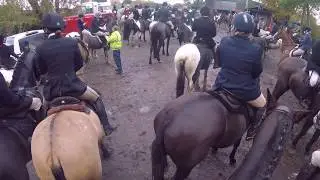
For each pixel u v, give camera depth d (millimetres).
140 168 6547
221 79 4914
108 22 23062
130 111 9203
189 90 8445
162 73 13203
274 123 4164
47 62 4473
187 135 4215
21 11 19922
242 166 3861
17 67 4785
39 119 4695
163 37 14562
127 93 10703
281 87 8266
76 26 18766
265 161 3857
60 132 3754
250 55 4691
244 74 4773
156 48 14789
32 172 6352
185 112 4363
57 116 4031
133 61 15445
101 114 5090
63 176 3604
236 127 4801
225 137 4746
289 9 26172
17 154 3990
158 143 4359
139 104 9742
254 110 5055
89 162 3748
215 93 4801
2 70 6227
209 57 8703
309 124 7137
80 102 4477
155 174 4371
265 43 16656
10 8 19062
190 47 8312
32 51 4906
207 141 4328
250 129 5195
